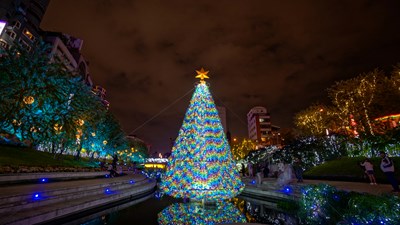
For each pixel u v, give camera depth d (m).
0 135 18.75
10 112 14.88
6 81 15.55
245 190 18.03
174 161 14.55
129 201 15.39
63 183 13.80
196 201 15.10
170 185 14.34
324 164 23.77
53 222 8.72
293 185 15.07
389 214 5.33
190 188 13.53
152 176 30.25
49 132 17.86
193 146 13.88
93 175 19.84
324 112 37.47
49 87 16.12
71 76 19.48
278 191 14.80
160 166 77.62
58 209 8.95
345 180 17.94
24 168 13.46
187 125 14.52
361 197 6.43
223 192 13.70
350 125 31.98
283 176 16.02
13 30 49.41
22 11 52.91
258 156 39.66
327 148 26.42
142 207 13.34
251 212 12.04
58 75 17.73
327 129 32.09
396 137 18.75
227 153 14.41
